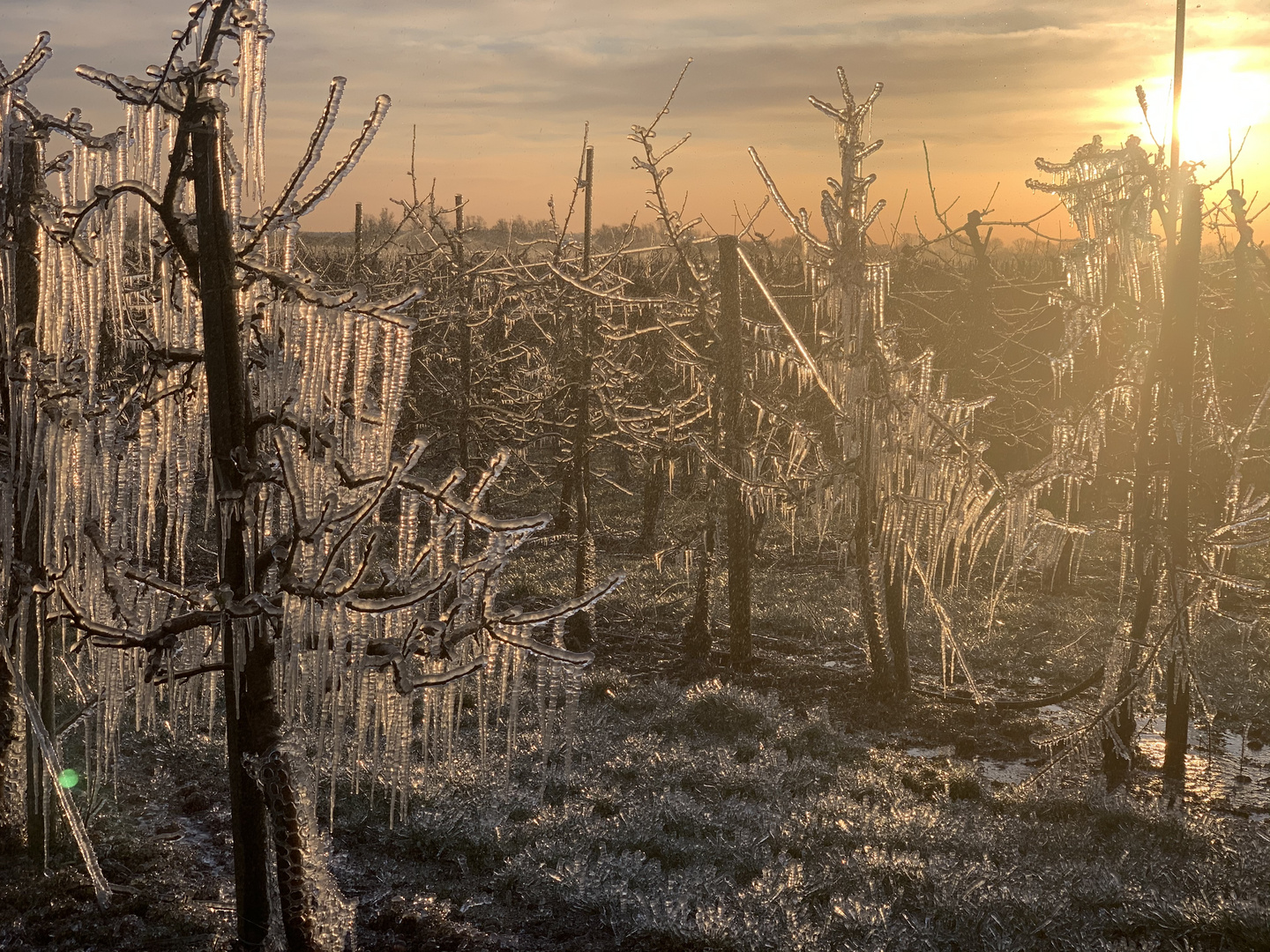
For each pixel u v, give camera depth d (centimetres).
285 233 599
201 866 843
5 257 725
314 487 586
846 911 775
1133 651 1212
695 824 988
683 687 1600
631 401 2414
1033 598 2223
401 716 625
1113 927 767
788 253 2219
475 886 838
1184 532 1193
